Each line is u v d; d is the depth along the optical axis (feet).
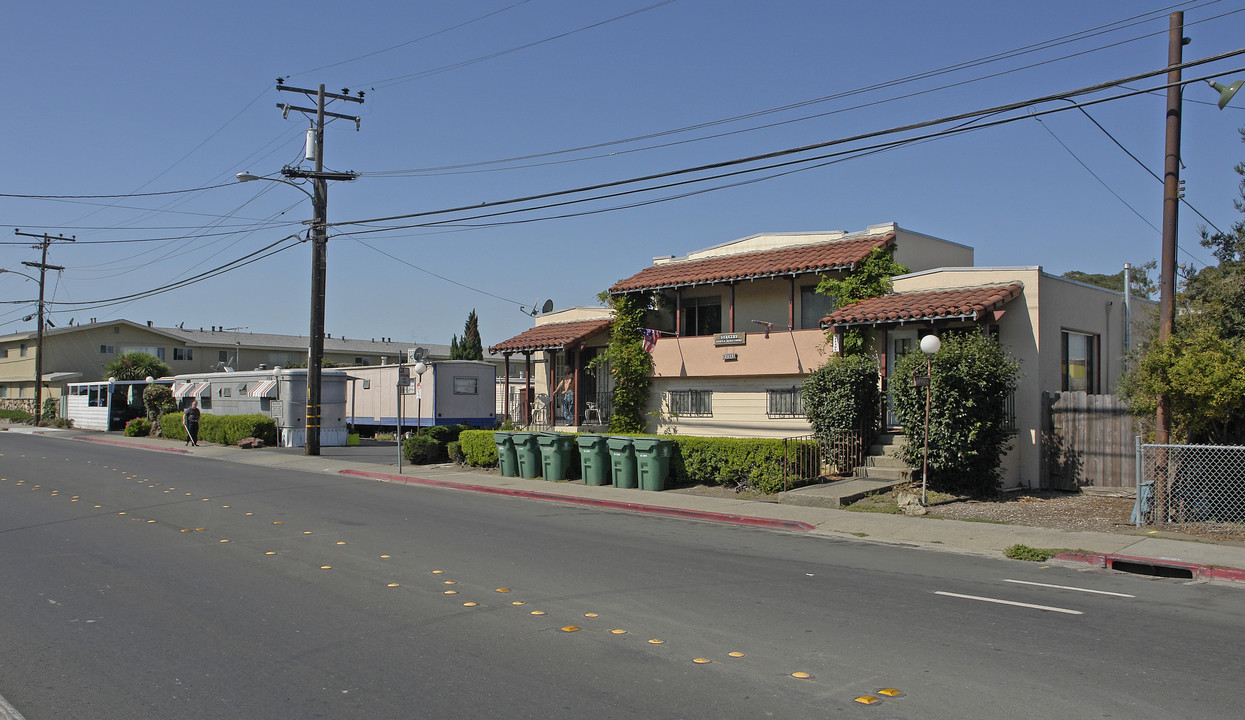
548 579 30.73
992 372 50.44
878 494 52.75
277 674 20.21
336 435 107.86
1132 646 22.62
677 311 81.87
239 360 212.02
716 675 19.97
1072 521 44.06
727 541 40.34
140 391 155.22
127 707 18.17
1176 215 42.55
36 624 24.71
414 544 38.09
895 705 18.01
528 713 17.57
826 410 58.49
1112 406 52.26
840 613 25.99
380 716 17.49
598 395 88.17
